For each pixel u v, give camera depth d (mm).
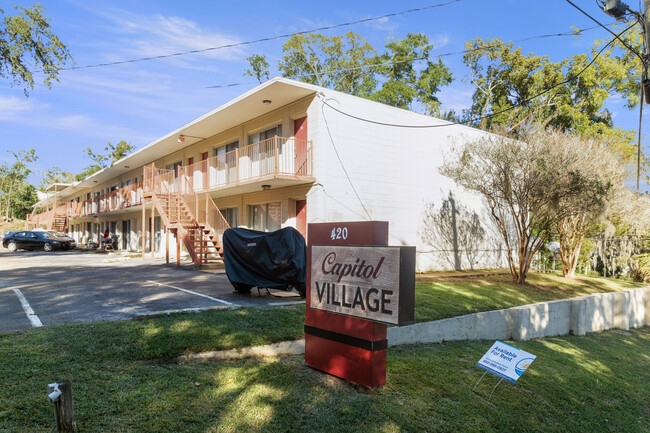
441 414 4625
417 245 16344
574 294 12695
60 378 4289
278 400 4445
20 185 69250
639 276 15984
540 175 12164
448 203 17531
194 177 21328
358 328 4957
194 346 5496
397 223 15711
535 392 5836
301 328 6523
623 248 16984
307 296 5551
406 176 16078
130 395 4152
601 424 5441
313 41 32750
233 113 16141
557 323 10148
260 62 33594
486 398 5293
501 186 13102
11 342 5102
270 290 10141
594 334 10680
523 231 13547
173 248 22984
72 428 3422
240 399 4383
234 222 18672
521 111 28047
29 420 3518
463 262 17938
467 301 9773
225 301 8453
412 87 33656
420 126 16609
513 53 28578
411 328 7328
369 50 33875
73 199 48062
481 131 18938
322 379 5082
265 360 5625
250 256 9367
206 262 15180
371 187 15023
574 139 12648
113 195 28609
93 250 28641
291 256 9031
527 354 4945
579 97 27250
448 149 17578
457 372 5965
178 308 7656
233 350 5621
